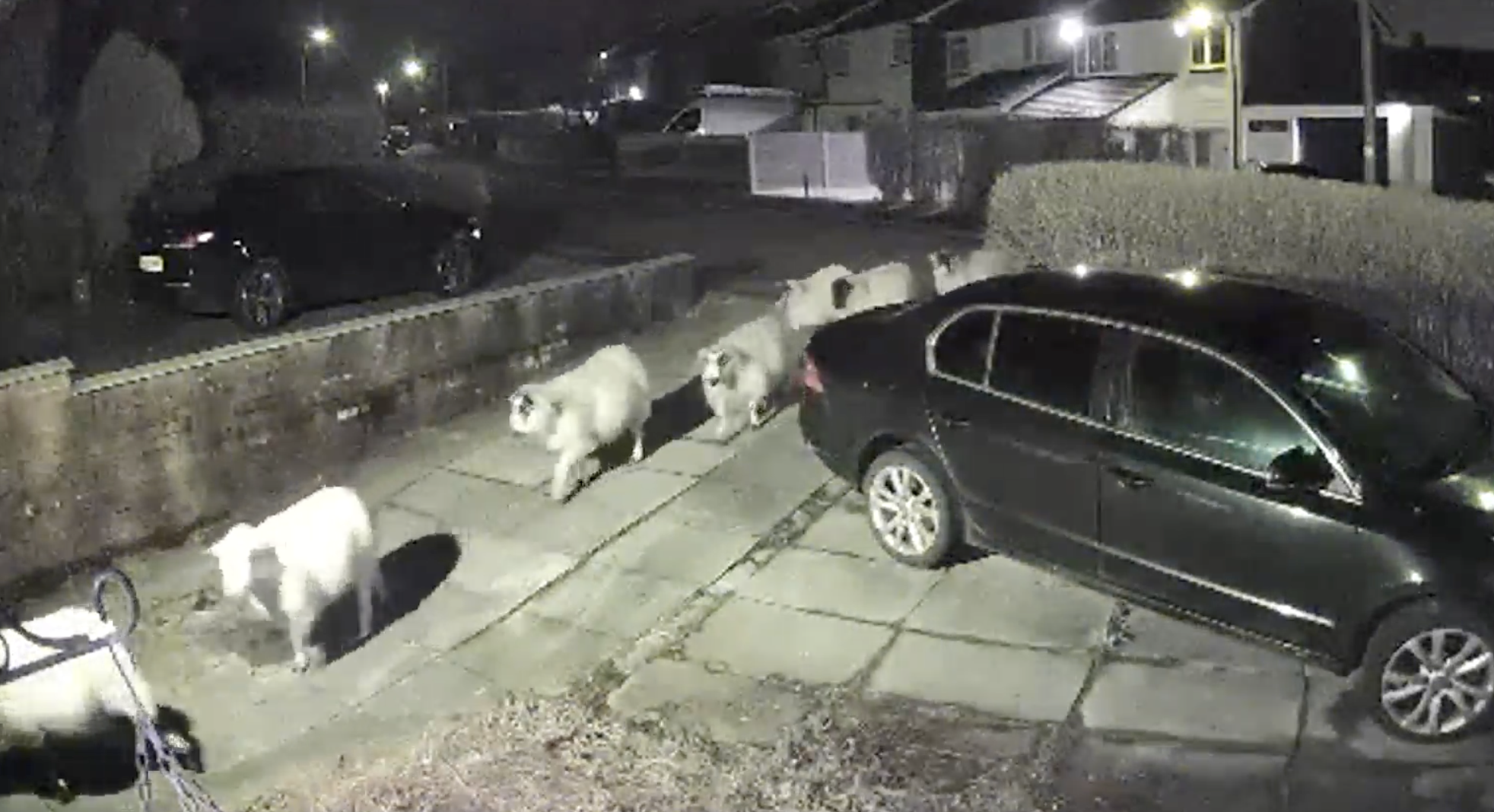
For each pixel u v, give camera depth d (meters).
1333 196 9.67
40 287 13.28
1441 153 33.62
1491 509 5.47
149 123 16.73
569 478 8.84
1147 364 6.25
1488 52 38.03
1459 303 8.17
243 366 9.02
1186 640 6.42
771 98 55.56
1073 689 6.09
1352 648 5.55
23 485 7.79
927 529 7.26
